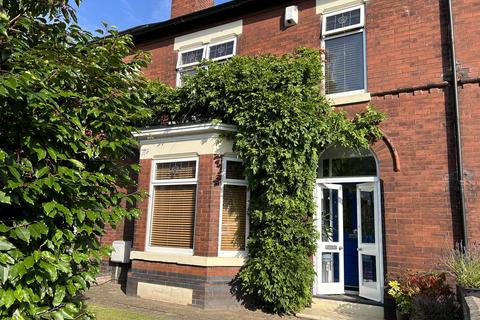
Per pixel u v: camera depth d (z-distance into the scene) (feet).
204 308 24.18
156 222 28.22
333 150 27.86
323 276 26.63
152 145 29.35
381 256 24.29
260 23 32.27
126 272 31.83
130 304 24.82
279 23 31.30
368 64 26.61
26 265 9.02
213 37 34.60
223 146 26.63
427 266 22.39
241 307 24.84
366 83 26.48
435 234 22.50
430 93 24.04
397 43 25.80
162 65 37.35
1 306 9.05
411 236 23.15
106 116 12.27
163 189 28.48
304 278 23.32
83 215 10.42
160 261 26.76
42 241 10.36
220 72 26.81
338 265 27.17
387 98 25.39
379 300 23.91
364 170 26.66
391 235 23.73
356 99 26.17
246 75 25.86
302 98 25.29
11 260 8.71
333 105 26.94
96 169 12.59
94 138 12.23
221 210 26.00
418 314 18.90
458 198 22.16
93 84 12.40
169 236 27.40
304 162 24.64
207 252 24.95
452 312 18.56
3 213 10.41
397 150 24.44
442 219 22.47
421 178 23.44
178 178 27.86
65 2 12.68
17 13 11.91
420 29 25.18
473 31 23.43
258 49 31.81
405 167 24.03
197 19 35.06
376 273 24.58
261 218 24.41
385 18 26.58
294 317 23.08
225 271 25.13
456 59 23.50
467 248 20.76
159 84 30.81
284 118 23.94
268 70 25.62
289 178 23.94
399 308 21.04
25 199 9.32
